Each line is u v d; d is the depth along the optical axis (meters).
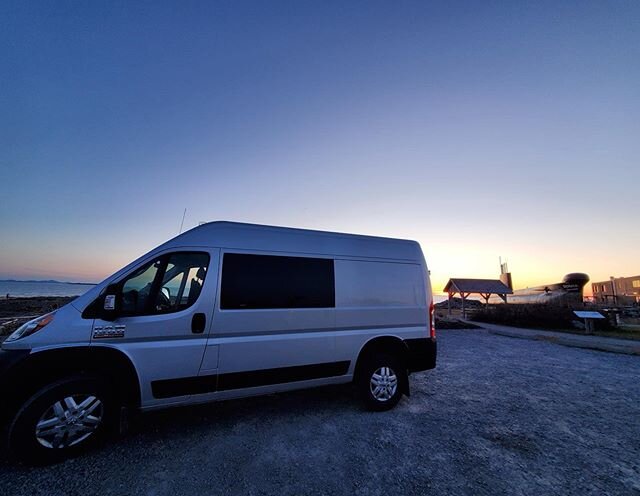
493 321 15.49
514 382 5.38
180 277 3.31
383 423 3.63
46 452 2.64
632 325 13.76
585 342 9.45
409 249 4.75
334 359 3.85
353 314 4.05
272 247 3.77
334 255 4.13
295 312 3.69
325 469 2.67
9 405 2.62
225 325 3.30
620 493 2.39
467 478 2.57
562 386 5.16
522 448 3.09
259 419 3.70
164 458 2.81
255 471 2.63
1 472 2.57
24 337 2.79
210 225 3.58
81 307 2.96
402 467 2.71
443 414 3.94
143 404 3.00
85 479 2.49
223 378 3.27
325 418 3.75
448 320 15.26
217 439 3.19
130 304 3.09
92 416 2.85
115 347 2.93
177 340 3.15
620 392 4.86
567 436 3.36
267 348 3.48
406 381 4.21
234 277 3.47
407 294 4.50
